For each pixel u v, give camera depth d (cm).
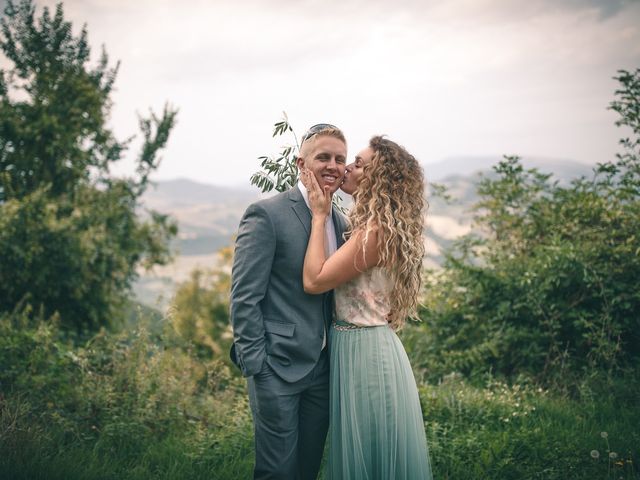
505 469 299
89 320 1067
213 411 403
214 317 1581
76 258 970
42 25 1215
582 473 297
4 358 437
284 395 247
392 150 262
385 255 251
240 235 254
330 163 254
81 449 326
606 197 526
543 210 570
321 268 246
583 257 489
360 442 248
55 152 1169
